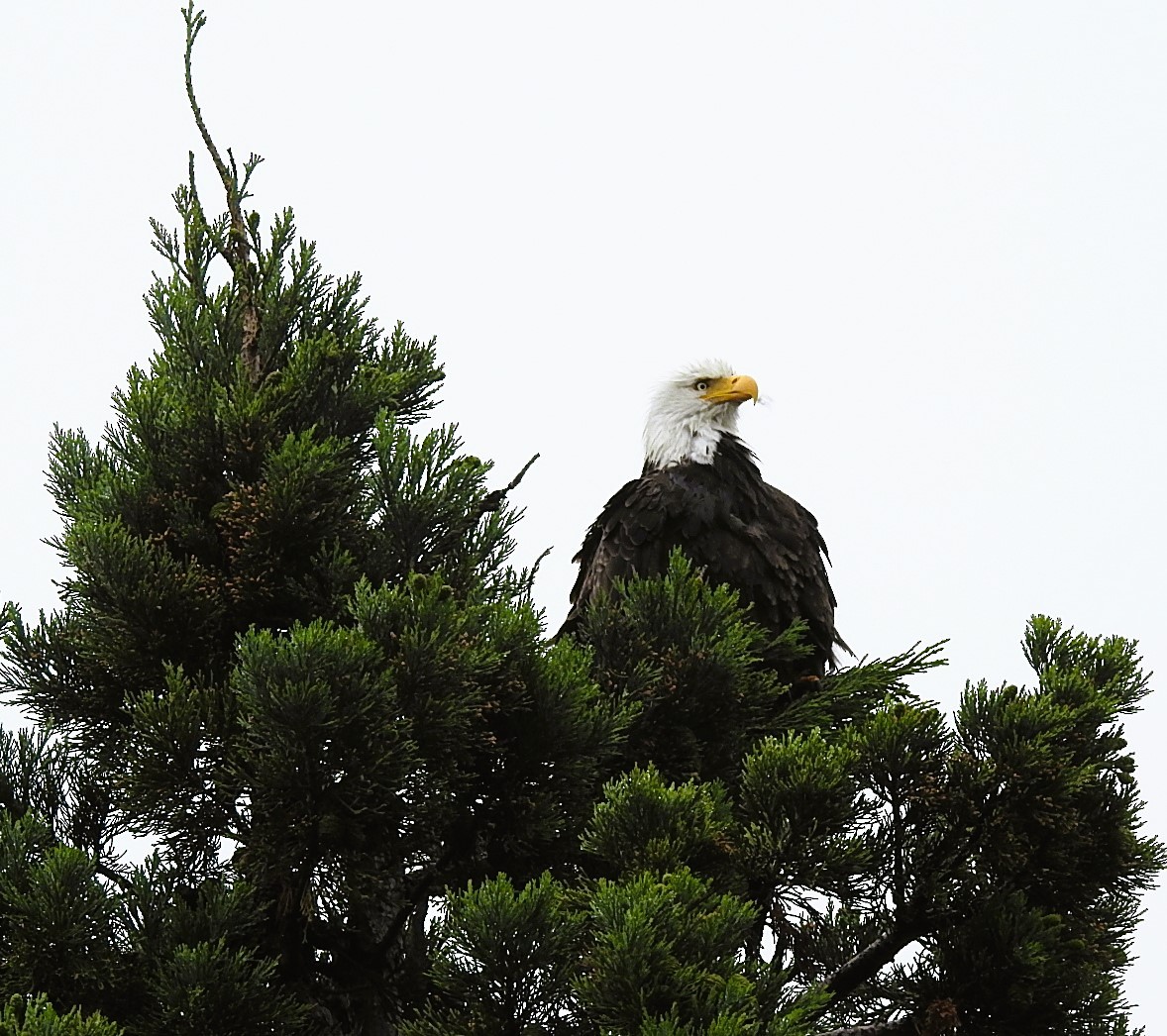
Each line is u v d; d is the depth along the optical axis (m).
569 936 9.86
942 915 11.12
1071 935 11.25
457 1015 10.03
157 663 12.16
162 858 11.45
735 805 11.32
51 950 10.84
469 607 11.50
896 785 10.94
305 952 11.95
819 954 12.22
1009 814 10.81
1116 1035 11.15
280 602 12.35
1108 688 11.41
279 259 14.51
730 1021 8.97
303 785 10.76
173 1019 10.66
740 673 12.45
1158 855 11.16
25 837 11.37
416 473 12.32
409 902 11.99
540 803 11.53
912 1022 11.28
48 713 12.46
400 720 10.81
